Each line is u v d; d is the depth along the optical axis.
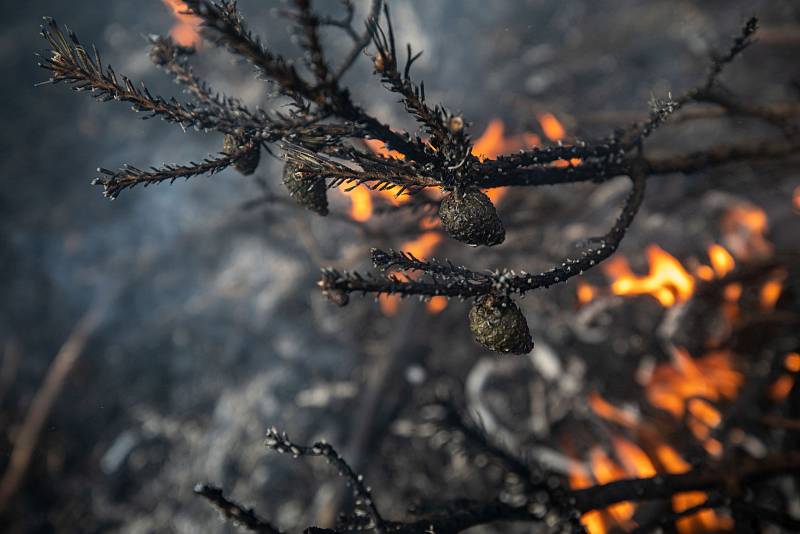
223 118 1.13
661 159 1.73
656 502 2.76
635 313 3.57
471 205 1.08
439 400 2.11
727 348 3.37
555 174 1.47
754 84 4.39
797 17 4.45
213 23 0.85
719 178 3.01
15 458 4.04
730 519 2.73
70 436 4.18
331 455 1.40
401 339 3.73
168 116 1.13
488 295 1.06
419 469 3.46
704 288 3.29
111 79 1.12
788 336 3.24
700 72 4.56
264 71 0.91
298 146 1.13
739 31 1.61
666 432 3.20
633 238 3.66
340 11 4.98
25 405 4.32
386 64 1.00
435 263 1.07
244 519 1.27
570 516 1.71
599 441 3.31
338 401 3.75
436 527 1.54
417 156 1.07
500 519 1.65
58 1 6.01
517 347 1.07
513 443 3.29
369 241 2.96
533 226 2.97
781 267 3.20
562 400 3.47
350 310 4.02
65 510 3.94
